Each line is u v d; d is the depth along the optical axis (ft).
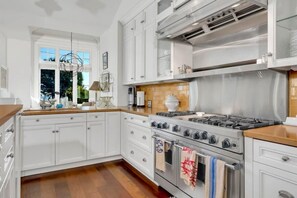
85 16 12.55
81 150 10.14
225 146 4.74
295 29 5.13
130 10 10.96
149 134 8.18
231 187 4.75
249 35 6.41
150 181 8.51
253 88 6.25
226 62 7.16
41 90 16.21
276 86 5.67
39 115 9.11
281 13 5.00
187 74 7.56
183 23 6.64
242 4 5.27
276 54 4.93
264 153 4.14
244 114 6.51
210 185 5.06
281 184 3.86
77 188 7.95
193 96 8.48
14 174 5.31
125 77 12.25
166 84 10.32
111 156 11.05
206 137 5.29
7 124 4.13
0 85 10.93
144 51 10.19
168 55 9.01
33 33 15.52
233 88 6.86
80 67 16.46
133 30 11.23
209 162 5.11
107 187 8.04
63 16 12.25
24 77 13.61
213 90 7.60
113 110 10.90
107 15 12.72
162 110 9.59
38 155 9.14
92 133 10.41
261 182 4.19
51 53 16.58
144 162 8.60
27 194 7.45
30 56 13.83
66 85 17.12
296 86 5.28
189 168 5.69
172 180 6.76
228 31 7.01
